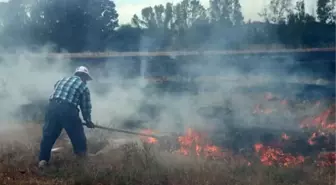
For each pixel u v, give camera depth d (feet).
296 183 18.71
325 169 20.35
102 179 18.67
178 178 18.93
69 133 21.79
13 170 20.12
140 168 19.85
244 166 20.44
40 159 21.21
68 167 20.31
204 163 20.58
